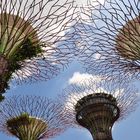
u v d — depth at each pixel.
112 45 15.47
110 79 17.70
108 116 27.47
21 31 12.35
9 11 12.06
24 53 14.88
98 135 27.12
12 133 25.45
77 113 28.00
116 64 16.28
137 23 14.30
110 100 27.62
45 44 13.43
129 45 14.96
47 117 25.41
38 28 12.68
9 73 15.64
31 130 24.86
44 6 12.34
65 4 12.77
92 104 27.72
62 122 25.91
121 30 14.77
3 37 12.17
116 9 14.31
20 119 24.98
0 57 11.89
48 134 25.36
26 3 12.13
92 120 27.66
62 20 12.91
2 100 16.80
